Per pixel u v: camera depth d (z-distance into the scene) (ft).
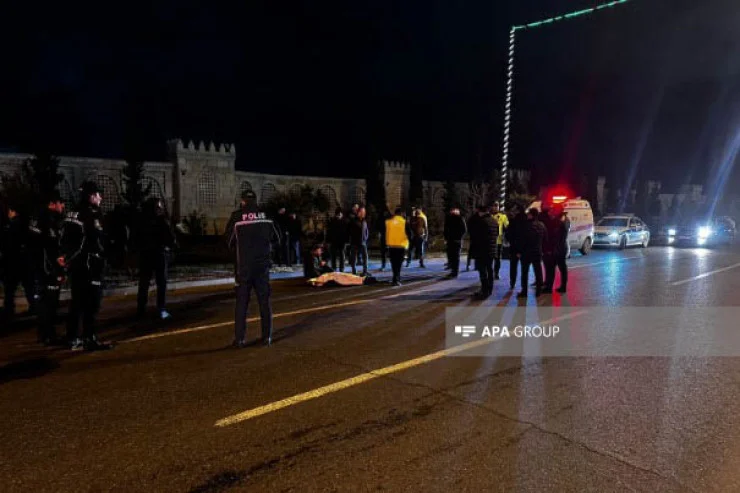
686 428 14.14
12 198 48.42
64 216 22.88
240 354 20.83
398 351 21.34
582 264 55.88
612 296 34.78
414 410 15.21
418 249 53.16
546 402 15.92
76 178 60.70
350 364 19.54
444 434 13.64
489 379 18.01
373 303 32.17
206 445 12.93
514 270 37.73
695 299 33.68
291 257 53.01
